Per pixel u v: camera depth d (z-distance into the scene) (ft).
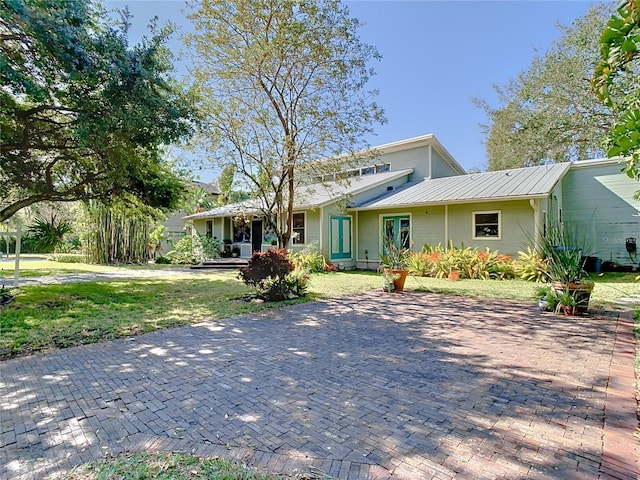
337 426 9.01
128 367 13.23
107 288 32.32
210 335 17.51
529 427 8.88
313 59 28.30
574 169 46.32
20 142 24.53
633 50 5.44
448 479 6.93
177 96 26.14
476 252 40.22
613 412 9.58
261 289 27.61
